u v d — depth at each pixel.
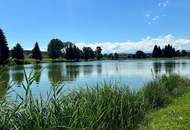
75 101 6.95
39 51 102.19
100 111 7.04
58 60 126.06
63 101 6.35
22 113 5.24
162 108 11.62
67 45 132.38
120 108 8.05
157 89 12.55
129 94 9.32
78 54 134.62
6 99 5.34
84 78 31.67
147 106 11.35
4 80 5.39
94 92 7.99
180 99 13.17
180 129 8.23
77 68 60.41
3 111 5.01
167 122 8.99
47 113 5.54
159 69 48.16
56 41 128.12
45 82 26.38
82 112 6.37
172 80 16.33
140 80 26.92
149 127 8.57
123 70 47.88
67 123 5.82
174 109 10.87
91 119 6.46
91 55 146.12
